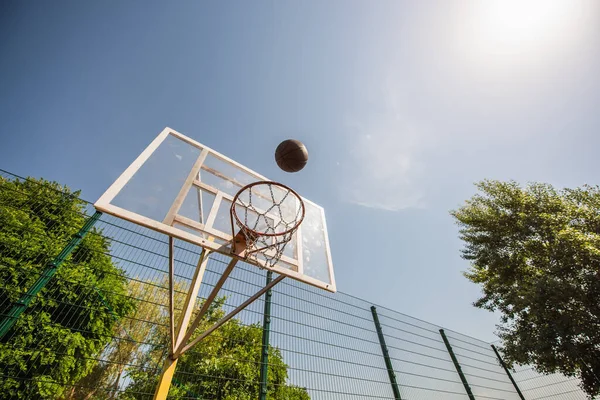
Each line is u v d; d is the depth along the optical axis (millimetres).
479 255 10688
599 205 9008
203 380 3664
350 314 5465
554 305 7531
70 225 3623
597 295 7441
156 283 3867
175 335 3291
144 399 3303
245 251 3162
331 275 4008
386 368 5293
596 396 7074
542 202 9875
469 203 11875
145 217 2664
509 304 9422
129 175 2836
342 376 4613
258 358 4121
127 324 3604
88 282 3480
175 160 3428
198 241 2889
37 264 3285
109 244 3684
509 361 8344
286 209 4176
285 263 3604
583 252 7711
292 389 4086
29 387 3014
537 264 9344
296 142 3381
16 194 3430
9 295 3035
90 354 3385
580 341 7395
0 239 3174
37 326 3131
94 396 3213
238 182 3887
